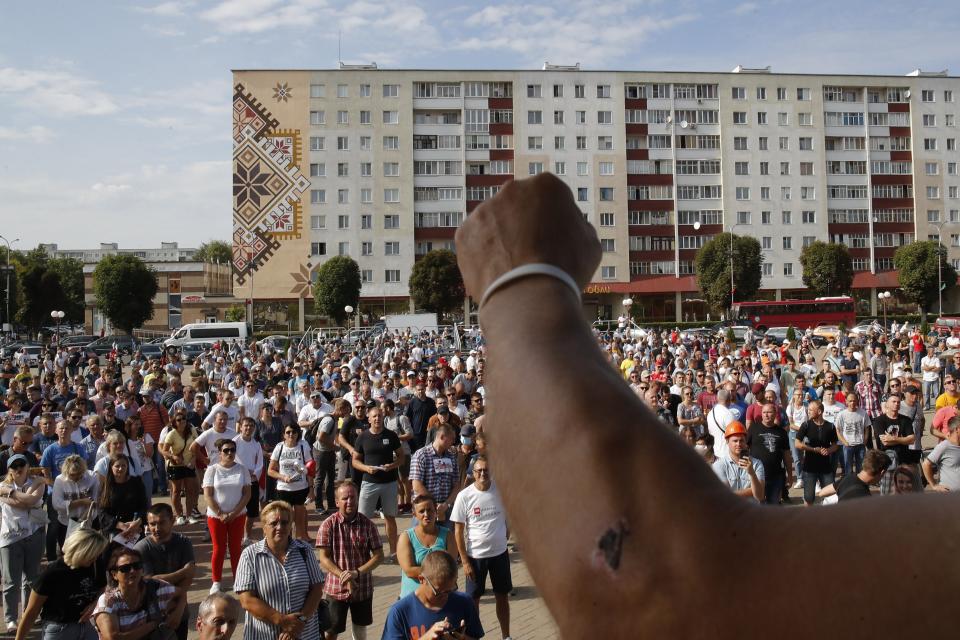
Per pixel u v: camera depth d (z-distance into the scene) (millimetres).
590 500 521
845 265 70750
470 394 16703
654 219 74562
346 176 71812
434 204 73312
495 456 593
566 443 542
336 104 71812
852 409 11406
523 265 656
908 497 497
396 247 72250
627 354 25406
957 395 11555
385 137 72375
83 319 101750
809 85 75938
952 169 78000
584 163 73938
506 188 712
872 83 76688
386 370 22516
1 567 7867
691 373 17281
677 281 73625
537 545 540
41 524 8023
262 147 70938
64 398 15672
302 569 5699
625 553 502
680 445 561
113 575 5273
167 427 12133
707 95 75312
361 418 11602
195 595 8945
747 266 68688
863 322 69938
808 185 75875
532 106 73812
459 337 45188
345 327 70438
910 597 439
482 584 7051
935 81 77625
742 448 8289
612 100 74125
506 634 7117
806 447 10250
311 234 71500
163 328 97250
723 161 74875
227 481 8711
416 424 13578
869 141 77000
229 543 8781
